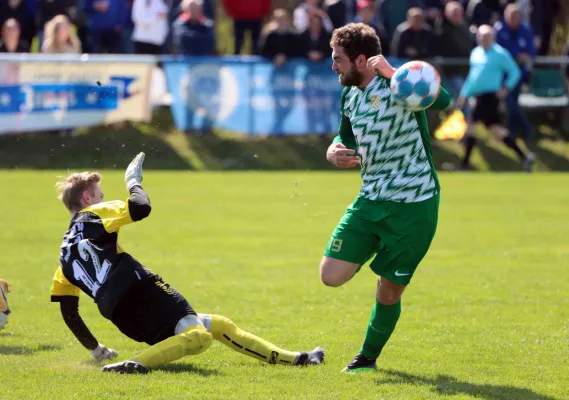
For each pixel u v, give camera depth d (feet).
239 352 53.62
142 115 160.97
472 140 167.12
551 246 100.53
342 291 77.97
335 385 48.08
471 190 145.38
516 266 88.99
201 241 101.76
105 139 158.51
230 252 95.61
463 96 164.66
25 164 157.58
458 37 171.12
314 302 73.46
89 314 68.90
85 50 171.32
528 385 48.83
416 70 48.24
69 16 169.48
